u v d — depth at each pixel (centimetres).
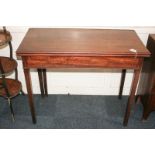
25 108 224
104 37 185
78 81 236
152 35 198
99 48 165
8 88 207
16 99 236
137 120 212
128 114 197
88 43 173
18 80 228
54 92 242
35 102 232
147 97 201
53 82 237
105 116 216
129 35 191
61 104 230
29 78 177
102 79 234
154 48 185
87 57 164
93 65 169
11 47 212
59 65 169
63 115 216
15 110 222
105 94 243
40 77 224
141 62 167
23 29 208
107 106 229
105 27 207
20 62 225
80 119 212
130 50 163
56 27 207
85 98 239
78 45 169
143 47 169
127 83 237
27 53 159
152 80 188
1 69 191
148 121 211
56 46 167
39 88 241
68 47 166
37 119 211
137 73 174
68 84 238
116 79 234
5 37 193
